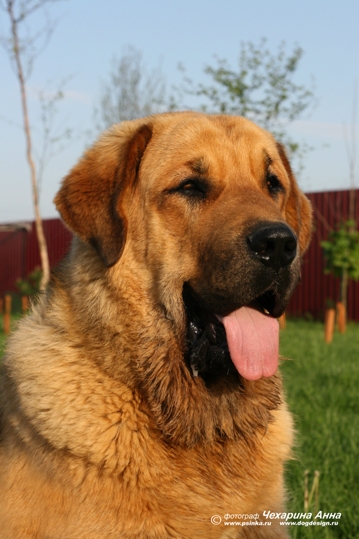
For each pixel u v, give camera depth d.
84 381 0.94
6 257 7.38
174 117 1.04
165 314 0.97
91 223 0.98
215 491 0.93
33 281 6.34
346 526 1.14
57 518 0.90
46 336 0.98
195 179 0.99
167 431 0.93
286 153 1.14
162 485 0.91
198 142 1.00
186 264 0.98
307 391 1.80
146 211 0.99
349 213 4.86
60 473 0.91
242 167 1.01
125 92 6.21
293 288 0.96
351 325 4.48
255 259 0.92
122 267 0.98
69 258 1.02
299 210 1.13
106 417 0.92
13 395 0.98
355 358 2.44
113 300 0.96
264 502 0.97
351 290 4.82
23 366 0.97
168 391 0.95
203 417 0.96
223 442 0.96
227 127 1.04
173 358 0.97
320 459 1.34
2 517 0.94
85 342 0.96
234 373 0.98
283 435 1.01
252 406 0.98
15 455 0.95
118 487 0.90
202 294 0.96
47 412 0.92
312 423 1.53
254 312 0.98
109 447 0.91
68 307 0.99
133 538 0.90
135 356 0.95
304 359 2.36
